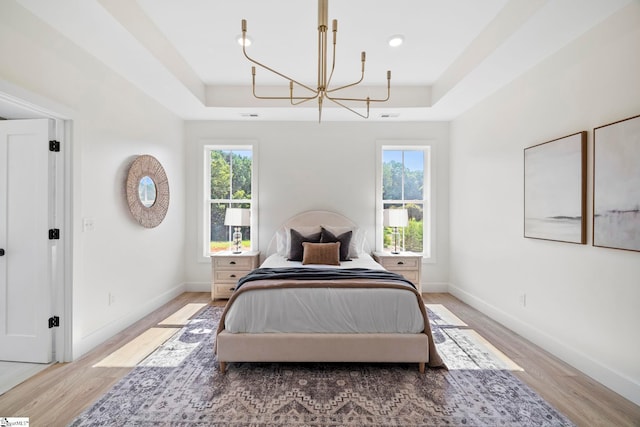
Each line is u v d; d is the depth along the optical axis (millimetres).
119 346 2723
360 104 3846
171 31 2660
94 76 2705
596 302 2191
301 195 4547
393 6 2309
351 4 2281
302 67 3334
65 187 2436
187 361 2455
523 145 2936
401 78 3631
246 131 4520
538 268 2764
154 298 3717
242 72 3486
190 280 4543
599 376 2158
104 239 2855
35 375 2234
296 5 2305
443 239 4555
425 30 2631
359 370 2328
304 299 2316
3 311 2410
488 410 1866
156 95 3469
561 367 2373
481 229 3678
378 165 4539
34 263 2381
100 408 1867
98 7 1912
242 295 2332
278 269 2814
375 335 2277
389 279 2580
